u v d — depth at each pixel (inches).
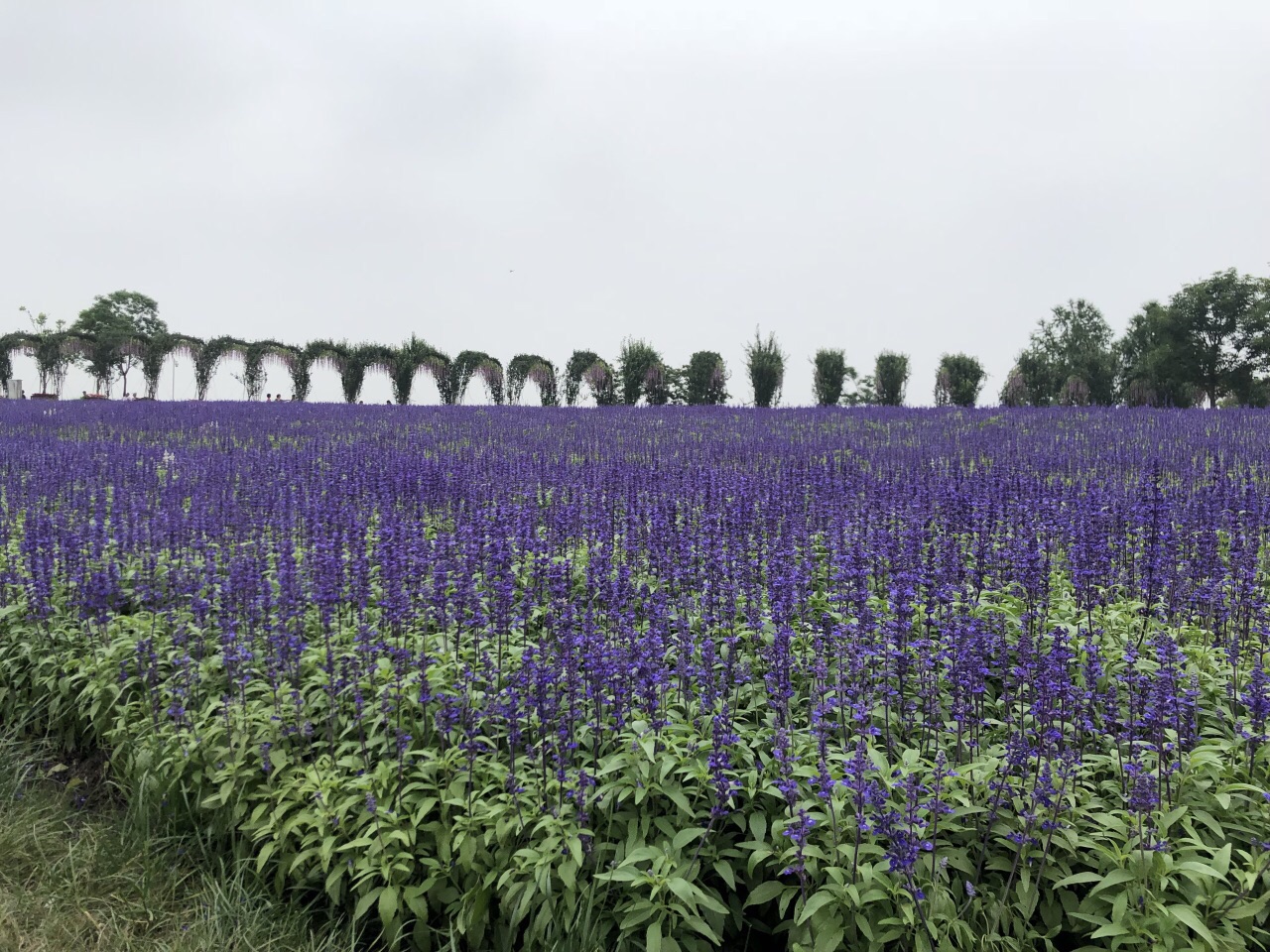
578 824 160.1
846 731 189.5
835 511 360.8
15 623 291.1
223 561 304.2
